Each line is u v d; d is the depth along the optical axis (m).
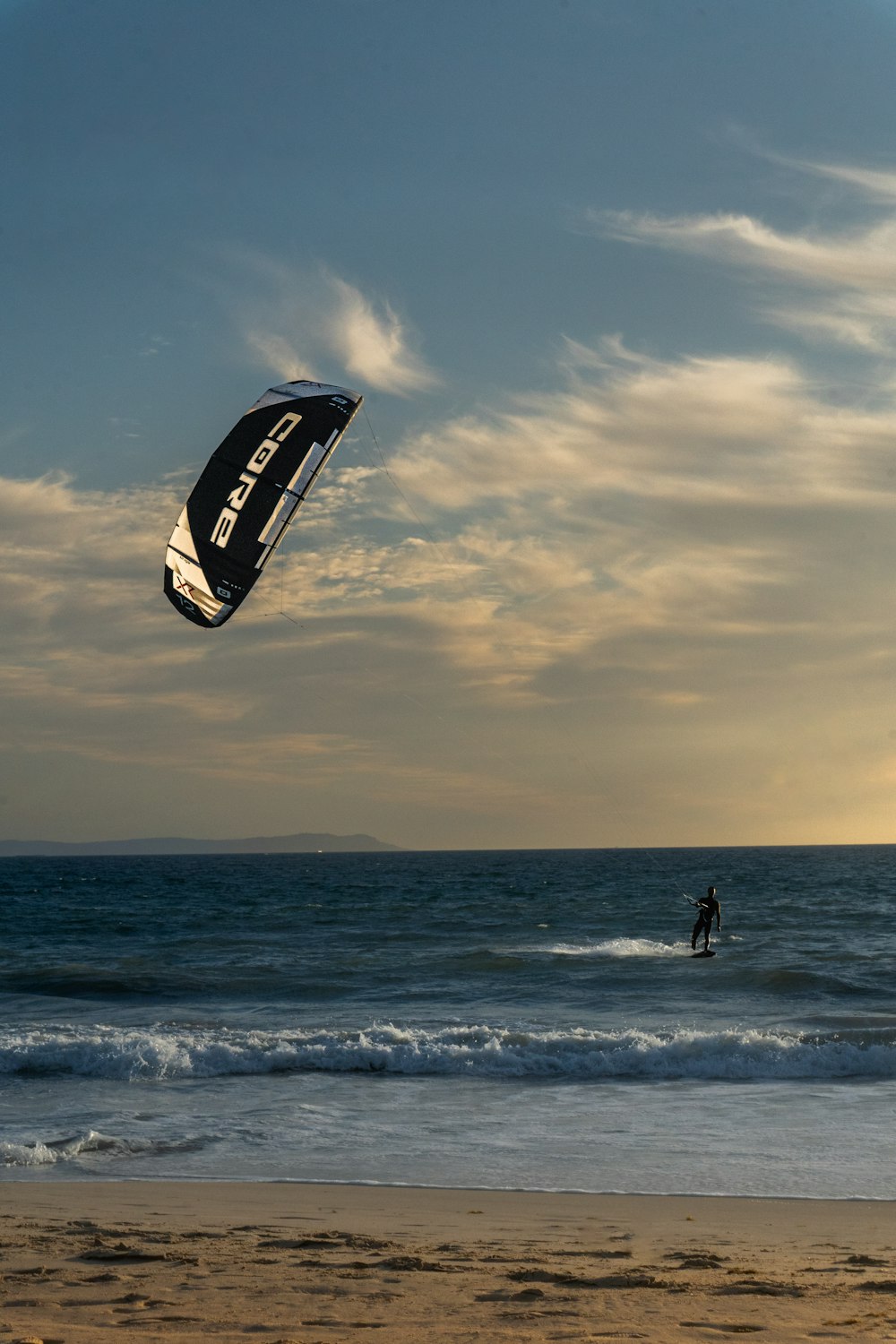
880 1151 10.75
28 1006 21.39
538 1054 15.58
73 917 51.84
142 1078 14.83
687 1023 18.64
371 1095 13.77
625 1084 14.39
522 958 28.88
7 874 133.38
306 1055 15.52
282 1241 7.64
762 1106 12.92
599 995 22.31
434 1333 5.21
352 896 69.81
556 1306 5.85
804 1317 5.66
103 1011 20.78
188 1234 7.86
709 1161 10.44
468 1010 20.55
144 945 36.22
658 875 103.81
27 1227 8.11
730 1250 7.58
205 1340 5.02
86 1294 6.06
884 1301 6.04
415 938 37.47
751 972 24.47
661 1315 5.66
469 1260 7.12
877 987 22.97
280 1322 5.42
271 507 13.80
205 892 78.75
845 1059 15.13
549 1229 8.23
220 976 25.34
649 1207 8.96
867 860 168.88
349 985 23.83
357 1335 5.16
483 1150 10.99
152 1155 10.87
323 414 14.06
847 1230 8.23
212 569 13.63
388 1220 8.49
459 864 184.12
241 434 13.91
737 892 70.31
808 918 46.25
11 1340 4.96
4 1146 10.90
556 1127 11.96
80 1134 11.69
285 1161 10.60
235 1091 14.00
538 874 114.12
